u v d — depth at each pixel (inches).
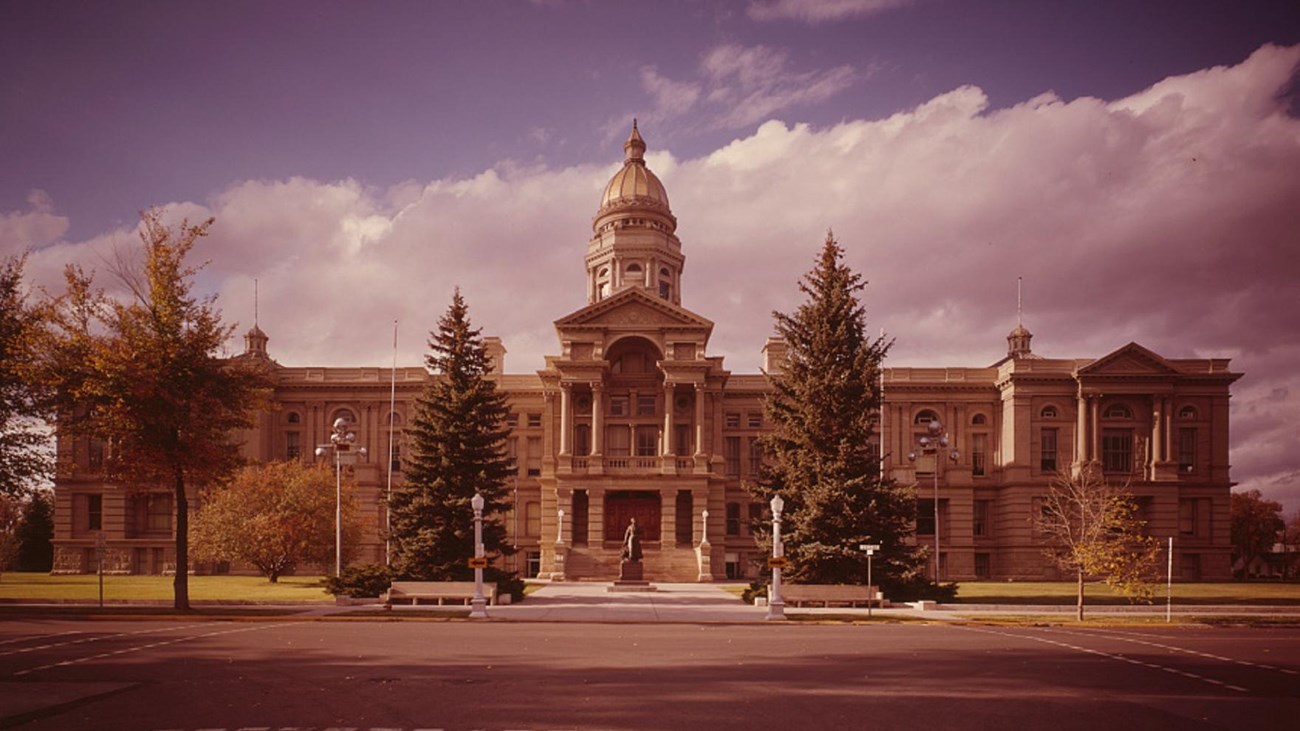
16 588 1957.4
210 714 625.3
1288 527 4849.9
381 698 683.4
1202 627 1330.0
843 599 1589.6
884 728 590.6
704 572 2504.9
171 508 2984.7
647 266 3393.2
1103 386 2898.6
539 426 3051.2
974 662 903.1
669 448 2662.4
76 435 1486.2
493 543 1850.4
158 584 2160.4
